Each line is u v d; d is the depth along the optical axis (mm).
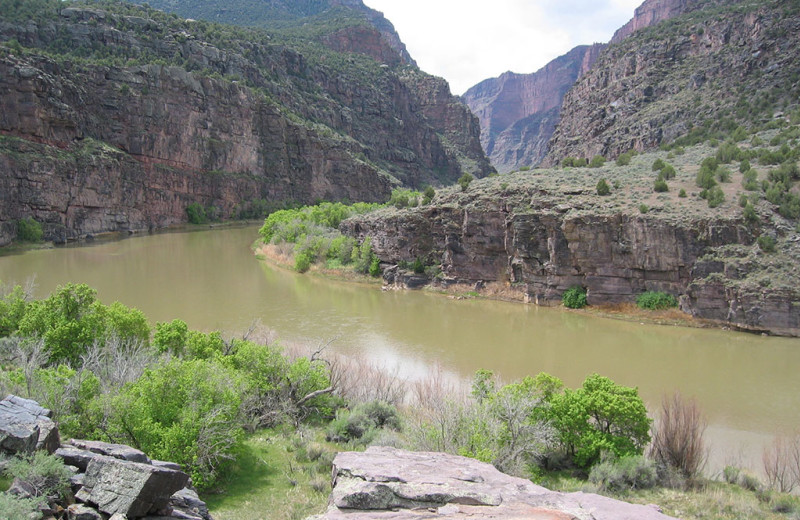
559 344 44969
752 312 47469
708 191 57000
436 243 69438
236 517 17844
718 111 106188
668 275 53094
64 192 92312
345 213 99875
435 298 63125
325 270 75750
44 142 91812
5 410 13586
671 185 63125
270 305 57000
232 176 140125
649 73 143625
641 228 53469
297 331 47750
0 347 27281
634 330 49031
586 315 54438
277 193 154500
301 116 178250
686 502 20766
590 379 25781
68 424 19047
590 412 24375
